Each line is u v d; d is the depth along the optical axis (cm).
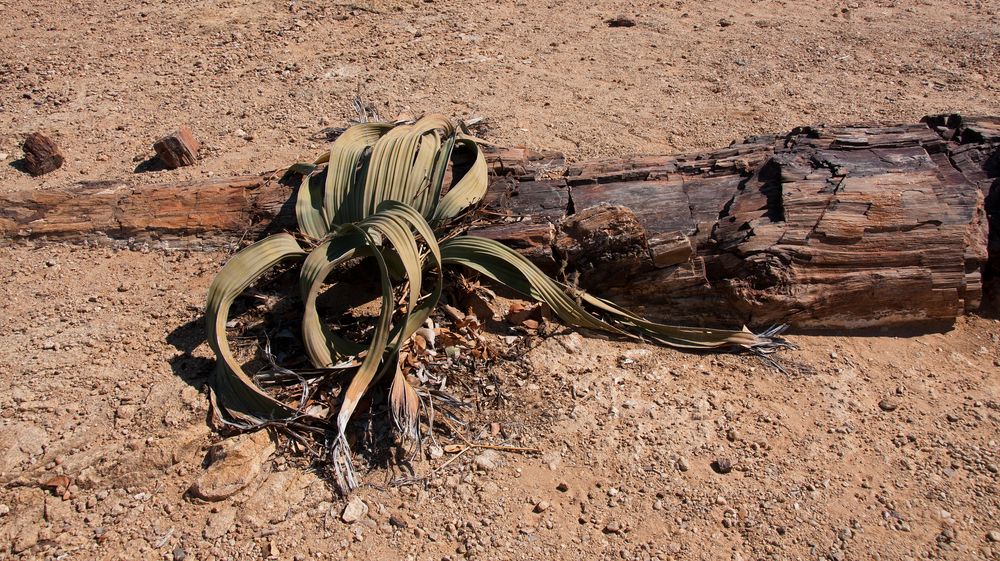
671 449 253
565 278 283
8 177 355
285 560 230
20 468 245
